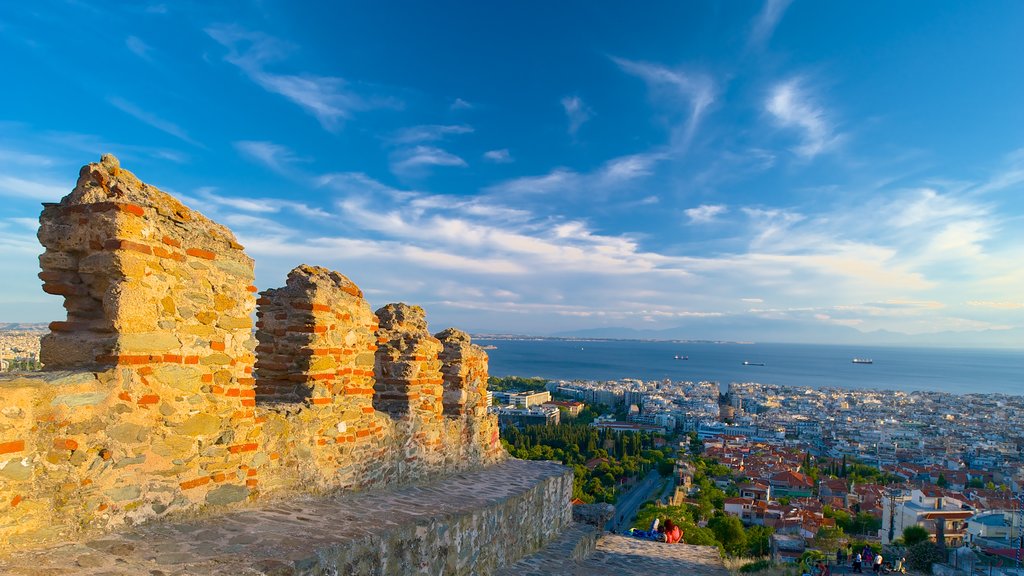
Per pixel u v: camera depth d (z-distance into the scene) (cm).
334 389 707
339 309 721
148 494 466
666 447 10388
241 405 562
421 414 918
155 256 474
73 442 414
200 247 523
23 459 384
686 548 1396
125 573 378
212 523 505
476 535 775
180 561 412
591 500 5666
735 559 2839
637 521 4516
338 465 705
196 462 509
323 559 469
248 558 433
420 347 913
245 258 582
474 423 1106
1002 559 2833
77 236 459
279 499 610
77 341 460
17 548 381
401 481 853
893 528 5378
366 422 767
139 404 459
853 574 2536
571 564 988
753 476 8181
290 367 683
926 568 2759
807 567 2567
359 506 675
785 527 5606
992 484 7794
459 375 1078
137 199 463
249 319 581
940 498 5269
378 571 551
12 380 395
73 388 414
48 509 399
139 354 460
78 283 470
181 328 498
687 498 6675
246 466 566
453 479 1001
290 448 628
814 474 8744
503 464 1214
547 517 1099
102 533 430
